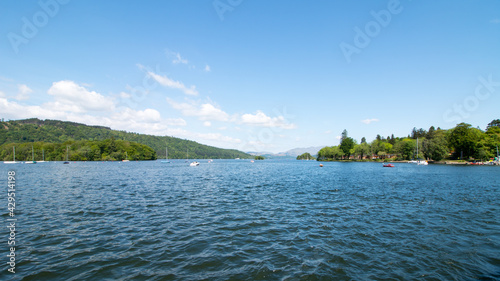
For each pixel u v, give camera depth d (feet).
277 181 147.43
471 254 38.22
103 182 134.41
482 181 143.13
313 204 75.00
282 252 38.47
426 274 31.91
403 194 94.68
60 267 32.99
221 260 35.42
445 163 403.75
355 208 69.46
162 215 60.49
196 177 175.52
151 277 30.58
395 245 41.63
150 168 309.63
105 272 31.73
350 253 38.27
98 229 49.11
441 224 53.78
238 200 81.20
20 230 48.21
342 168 318.45
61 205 71.20
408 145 499.92
